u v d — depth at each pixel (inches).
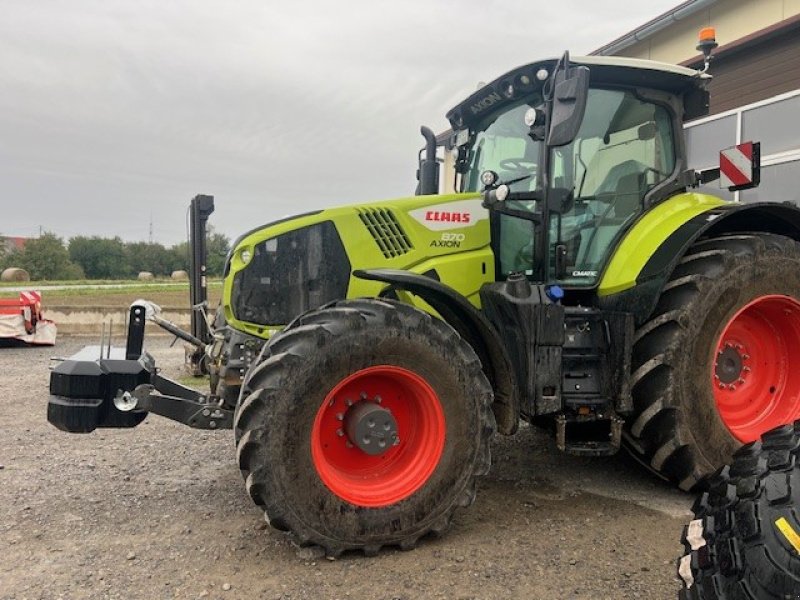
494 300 140.5
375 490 116.6
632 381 138.4
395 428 119.3
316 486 110.0
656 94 156.9
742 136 301.7
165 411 125.3
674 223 144.2
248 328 138.5
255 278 138.6
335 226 140.5
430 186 192.7
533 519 131.3
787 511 68.9
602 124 152.3
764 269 143.0
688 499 142.9
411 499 116.2
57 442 185.8
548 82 141.5
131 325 131.6
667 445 136.6
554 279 146.9
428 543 119.7
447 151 230.7
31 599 98.3
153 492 145.1
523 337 132.9
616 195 152.9
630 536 122.5
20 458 169.8
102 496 142.4
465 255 148.6
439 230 146.9
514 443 186.2
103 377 123.0
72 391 121.1
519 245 152.0
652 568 109.1
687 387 135.9
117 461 168.1
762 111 291.6
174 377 262.2
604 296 145.9
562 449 132.9
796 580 64.9
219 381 140.4
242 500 140.3
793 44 282.0
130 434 195.8
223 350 140.4
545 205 143.9
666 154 159.9
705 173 173.8
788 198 277.6
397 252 143.1
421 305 142.3
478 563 111.3
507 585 103.5
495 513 134.6
